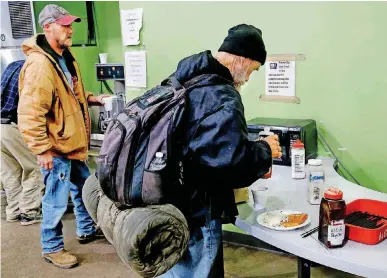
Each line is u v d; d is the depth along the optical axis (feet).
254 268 9.17
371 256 4.46
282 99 9.02
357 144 8.55
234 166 4.88
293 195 6.40
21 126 8.46
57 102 8.73
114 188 5.00
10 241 10.93
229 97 5.00
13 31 12.22
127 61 10.79
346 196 6.24
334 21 8.21
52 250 9.60
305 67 8.66
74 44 13.33
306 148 8.07
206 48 9.64
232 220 5.66
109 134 5.15
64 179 9.22
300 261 5.41
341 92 8.45
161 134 4.90
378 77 8.07
